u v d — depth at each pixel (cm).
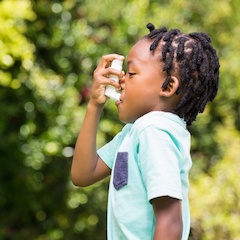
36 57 841
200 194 719
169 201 254
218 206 712
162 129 265
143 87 274
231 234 689
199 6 929
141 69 275
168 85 273
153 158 258
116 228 269
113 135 841
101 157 301
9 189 872
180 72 272
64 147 848
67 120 835
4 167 855
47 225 888
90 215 887
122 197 268
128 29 858
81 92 852
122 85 286
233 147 784
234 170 731
